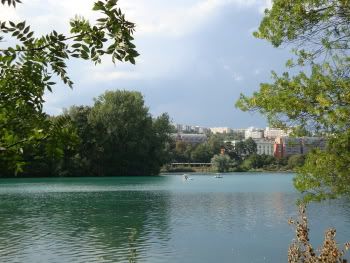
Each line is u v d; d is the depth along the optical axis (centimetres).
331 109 1004
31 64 377
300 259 693
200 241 2233
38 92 385
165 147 10488
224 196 5053
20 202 4350
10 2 315
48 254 1942
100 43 381
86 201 4441
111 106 9469
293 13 1045
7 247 2094
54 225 2802
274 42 1105
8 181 8175
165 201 4428
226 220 2995
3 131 365
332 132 1062
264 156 15775
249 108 1110
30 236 2388
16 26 363
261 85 1098
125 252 1973
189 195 5191
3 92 374
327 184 1111
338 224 2792
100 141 9394
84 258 1866
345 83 996
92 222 2931
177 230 2583
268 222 2892
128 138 9700
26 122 374
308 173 1117
